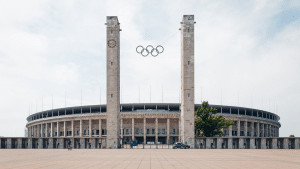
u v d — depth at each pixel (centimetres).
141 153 4641
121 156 3738
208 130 8456
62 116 12812
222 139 7494
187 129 7688
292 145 7169
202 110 8606
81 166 2353
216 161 2903
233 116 12144
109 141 7644
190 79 7881
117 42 8106
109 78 7906
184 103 7800
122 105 12144
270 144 7400
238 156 3769
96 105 12362
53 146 7312
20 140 7181
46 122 13638
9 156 3625
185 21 8081
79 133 12500
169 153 4653
